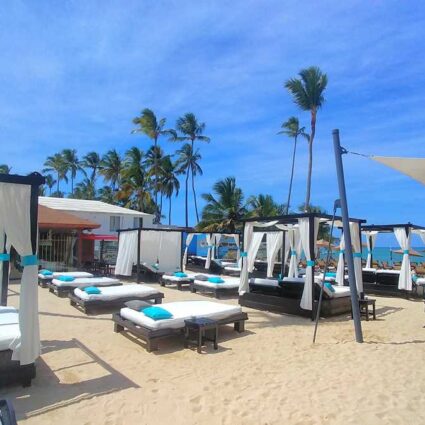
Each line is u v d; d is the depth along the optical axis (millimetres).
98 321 8078
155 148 36344
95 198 50594
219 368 5305
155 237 16969
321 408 4016
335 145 7297
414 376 4961
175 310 6898
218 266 19016
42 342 6477
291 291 9672
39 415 3814
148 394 4363
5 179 4461
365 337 7160
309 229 9242
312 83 24984
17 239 4473
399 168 6453
